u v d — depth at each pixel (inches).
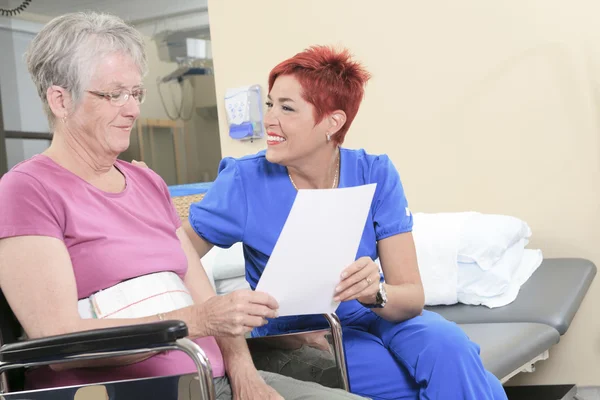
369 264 58.5
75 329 48.6
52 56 53.5
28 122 207.9
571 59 108.7
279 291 54.6
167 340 43.7
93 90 53.7
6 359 46.5
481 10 112.9
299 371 61.3
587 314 109.6
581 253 110.6
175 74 201.2
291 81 64.2
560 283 97.8
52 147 55.7
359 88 65.6
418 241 98.7
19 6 203.2
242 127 125.6
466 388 60.1
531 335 80.7
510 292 95.4
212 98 199.3
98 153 55.6
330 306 59.1
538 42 110.2
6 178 51.9
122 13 202.1
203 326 50.9
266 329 70.9
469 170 115.5
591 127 108.4
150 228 57.1
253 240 67.4
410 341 63.1
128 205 57.0
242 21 127.1
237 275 99.3
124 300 52.6
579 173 109.6
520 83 111.7
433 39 115.8
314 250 53.7
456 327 63.4
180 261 58.1
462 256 96.4
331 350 60.1
